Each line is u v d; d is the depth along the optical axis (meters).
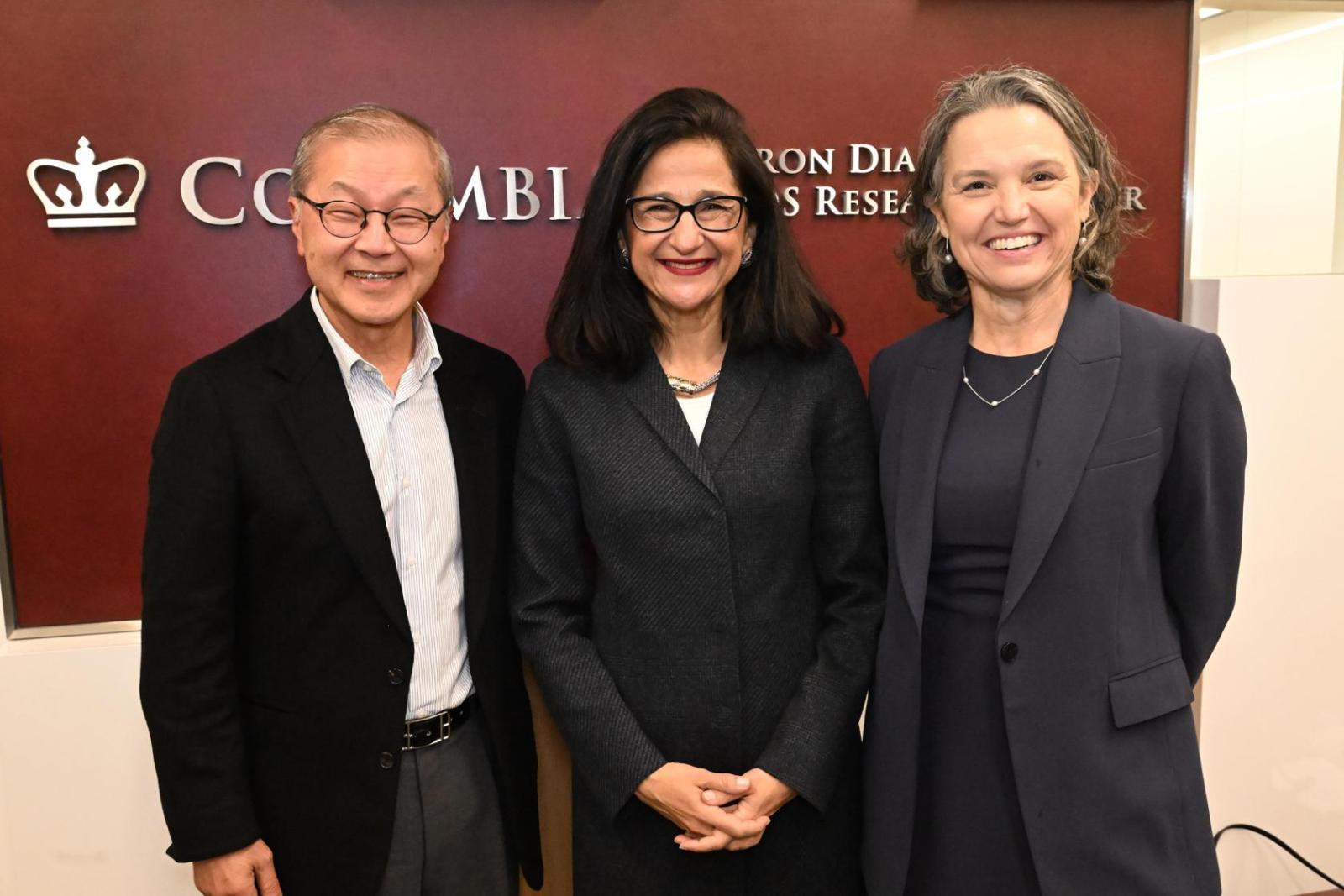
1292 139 2.38
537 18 1.97
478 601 1.53
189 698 1.37
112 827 1.99
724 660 1.46
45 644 1.93
